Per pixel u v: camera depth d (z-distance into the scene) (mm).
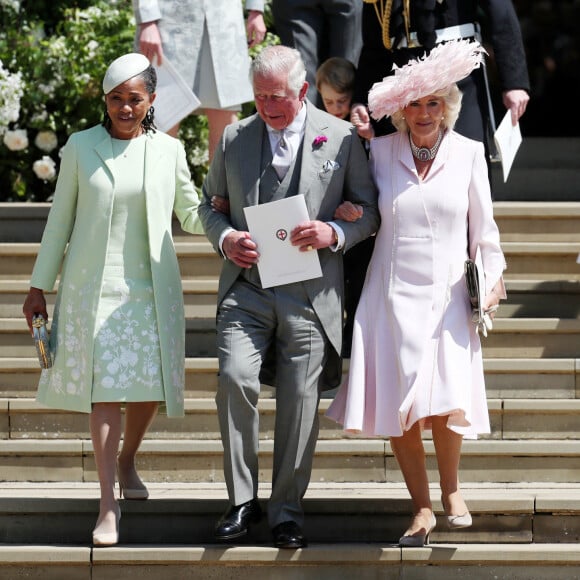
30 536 19297
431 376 17828
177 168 19422
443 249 18156
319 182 18125
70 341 18578
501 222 25016
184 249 24281
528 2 43688
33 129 31406
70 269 18688
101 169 18609
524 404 21406
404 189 18250
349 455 21062
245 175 18234
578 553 18391
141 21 24953
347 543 18906
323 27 24891
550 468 20844
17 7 32812
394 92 17688
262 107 17719
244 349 18125
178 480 21203
